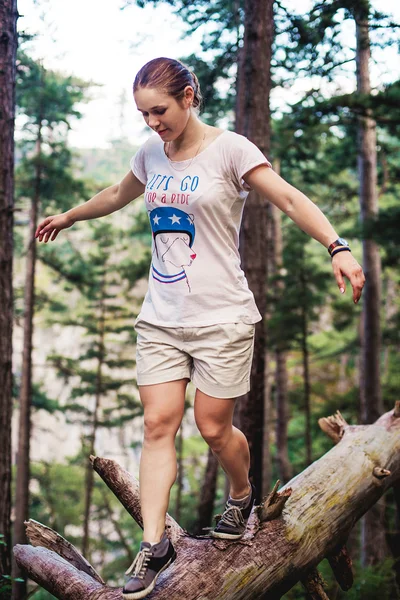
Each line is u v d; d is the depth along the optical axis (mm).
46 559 3305
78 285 18859
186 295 2604
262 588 3084
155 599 2783
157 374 2658
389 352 25594
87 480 21047
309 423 17297
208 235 2568
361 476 4031
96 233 23125
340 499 3783
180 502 21047
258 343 7523
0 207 6039
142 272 21375
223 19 10180
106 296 23984
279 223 19266
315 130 11758
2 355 6012
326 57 9430
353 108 10023
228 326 2594
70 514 21750
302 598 6203
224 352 2604
